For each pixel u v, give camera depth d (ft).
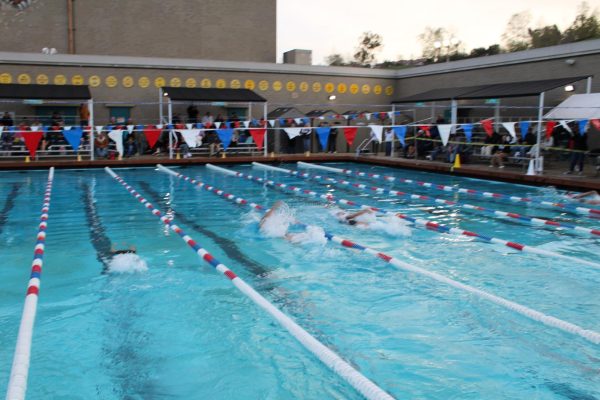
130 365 13.41
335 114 69.10
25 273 20.49
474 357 13.80
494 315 16.47
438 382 12.59
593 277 20.13
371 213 29.09
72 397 11.97
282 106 72.18
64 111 63.05
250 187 43.39
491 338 14.90
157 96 66.74
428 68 70.79
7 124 56.59
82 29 71.97
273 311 15.99
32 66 61.72
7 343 14.47
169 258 22.36
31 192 39.91
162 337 14.93
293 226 28.17
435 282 19.42
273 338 14.83
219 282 19.31
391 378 12.79
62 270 20.71
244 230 27.45
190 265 21.36
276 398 11.88
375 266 21.30
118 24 73.61
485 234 27.17
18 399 10.65
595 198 36.45
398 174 53.11
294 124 65.62
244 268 21.11
